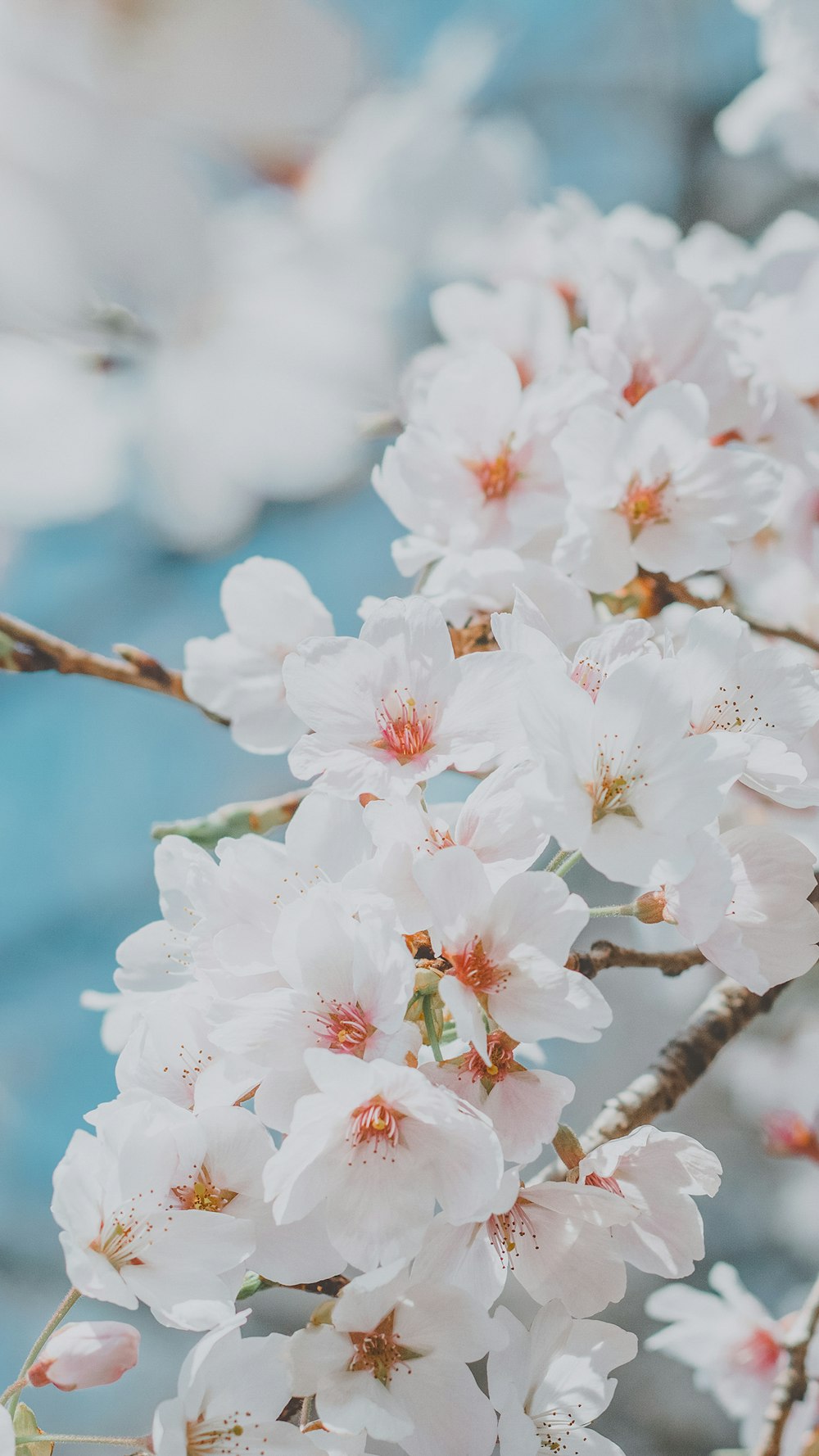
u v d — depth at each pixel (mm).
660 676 555
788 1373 664
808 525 701
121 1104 562
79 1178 553
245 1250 554
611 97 1583
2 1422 542
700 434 633
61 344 478
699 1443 1532
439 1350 558
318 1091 551
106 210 316
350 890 553
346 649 568
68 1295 557
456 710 568
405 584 1832
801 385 689
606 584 636
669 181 1673
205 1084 560
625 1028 1683
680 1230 569
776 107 790
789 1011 1394
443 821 564
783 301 695
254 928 564
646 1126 568
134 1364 554
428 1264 554
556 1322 567
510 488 646
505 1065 554
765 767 568
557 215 683
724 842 578
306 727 664
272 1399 554
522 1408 561
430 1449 555
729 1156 1656
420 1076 536
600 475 637
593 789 554
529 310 665
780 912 575
